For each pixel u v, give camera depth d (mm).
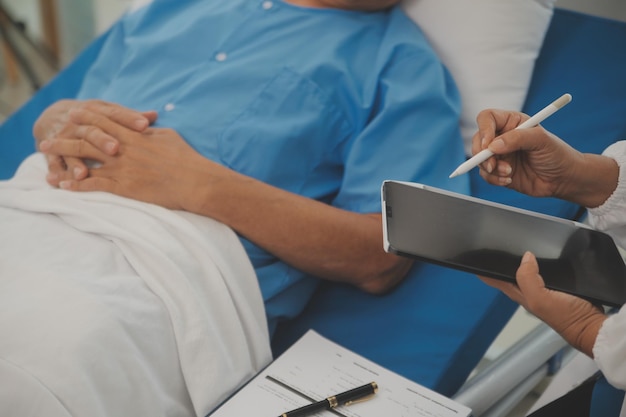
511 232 974
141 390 1004
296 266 1244
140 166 1220
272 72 1349
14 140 1687
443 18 1499
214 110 1329
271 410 965
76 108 1323
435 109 1342
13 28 2799
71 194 1200
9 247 1075
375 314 1301
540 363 1290
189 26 1441
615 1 1697
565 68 1544
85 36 2898
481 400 1190
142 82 1444
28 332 955
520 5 1464
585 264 945
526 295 878
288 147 1299
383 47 1389
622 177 991
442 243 922
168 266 1085
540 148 939
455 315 1268
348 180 1302
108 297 1015
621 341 809
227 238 1187
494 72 1468
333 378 1031
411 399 1002
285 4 1435
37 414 921
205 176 1198
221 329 1109
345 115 1355
